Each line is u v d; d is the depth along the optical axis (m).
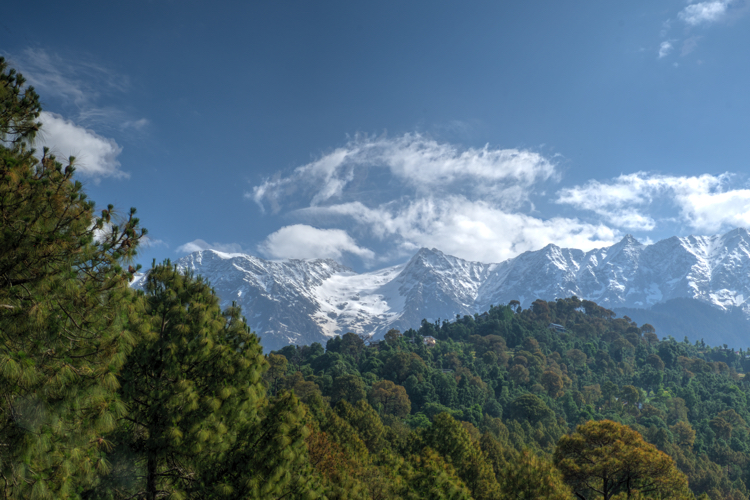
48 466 11.84
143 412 17.08
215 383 18.80
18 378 10.86
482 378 190.88
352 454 44.41
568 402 159.25
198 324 19.39
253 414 20.17
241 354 19.80
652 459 33.56
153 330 18.33
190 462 17.20
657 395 196.25
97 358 12.71
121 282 13.43
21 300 11.97
